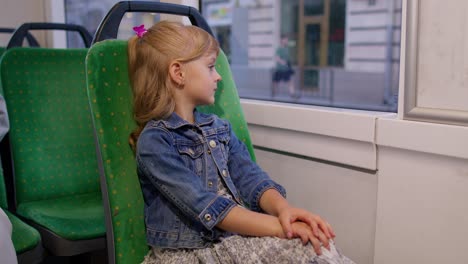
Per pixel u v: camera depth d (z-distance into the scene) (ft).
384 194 3.90
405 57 3.61
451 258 3.50
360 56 14.26
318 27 14.46
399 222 3.82
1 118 5.01
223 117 4.07
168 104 3.43
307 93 10.32
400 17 3.87
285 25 14.21
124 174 3.41
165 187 3.24
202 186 3.28
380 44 13.98
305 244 2.91
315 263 2.79
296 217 3.06
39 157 5.28
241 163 3.72
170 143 3.39
